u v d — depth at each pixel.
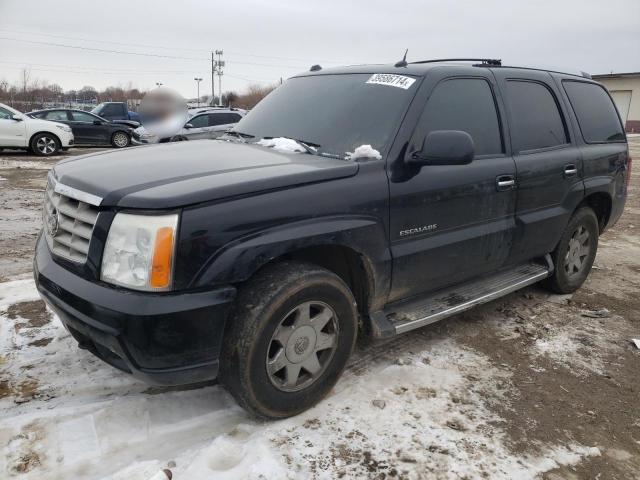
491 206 3.71
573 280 4.90
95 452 2.57
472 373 3.46
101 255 2.46
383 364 3.51
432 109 3.41
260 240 2.55
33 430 2.68
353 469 2.53
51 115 18.22
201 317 2.43
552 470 2.62
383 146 3.15
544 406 3.15
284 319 2.69
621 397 3.29
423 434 2.81
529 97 4.24
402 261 3.20
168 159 3.03
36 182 10.46
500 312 4.50
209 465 2.50
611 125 5.20
